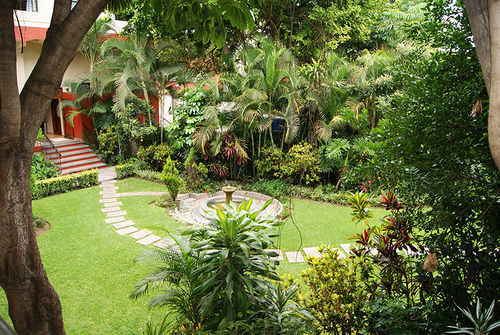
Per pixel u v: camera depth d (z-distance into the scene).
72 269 6.63
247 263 3.43
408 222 3.35
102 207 10.42
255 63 11.64
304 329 3.35
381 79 9.92
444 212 2.84
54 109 18.36
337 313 3.49
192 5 3.69
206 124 11.95
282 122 12.66
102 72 14.34
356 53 14.44
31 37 13.44
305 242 7.86
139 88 14.59
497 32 1.51
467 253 2.94
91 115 16.44
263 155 12.73
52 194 11.62
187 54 14.13
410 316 3.04
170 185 10.57
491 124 1.56
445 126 2.54
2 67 2.42
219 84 12.29
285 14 11.58
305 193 11.34
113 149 16.25
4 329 0.79
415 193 2.92
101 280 6.23
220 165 12.84
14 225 2.74
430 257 2.73
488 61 1.64
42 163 13.27
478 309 2.36
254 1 4.16
